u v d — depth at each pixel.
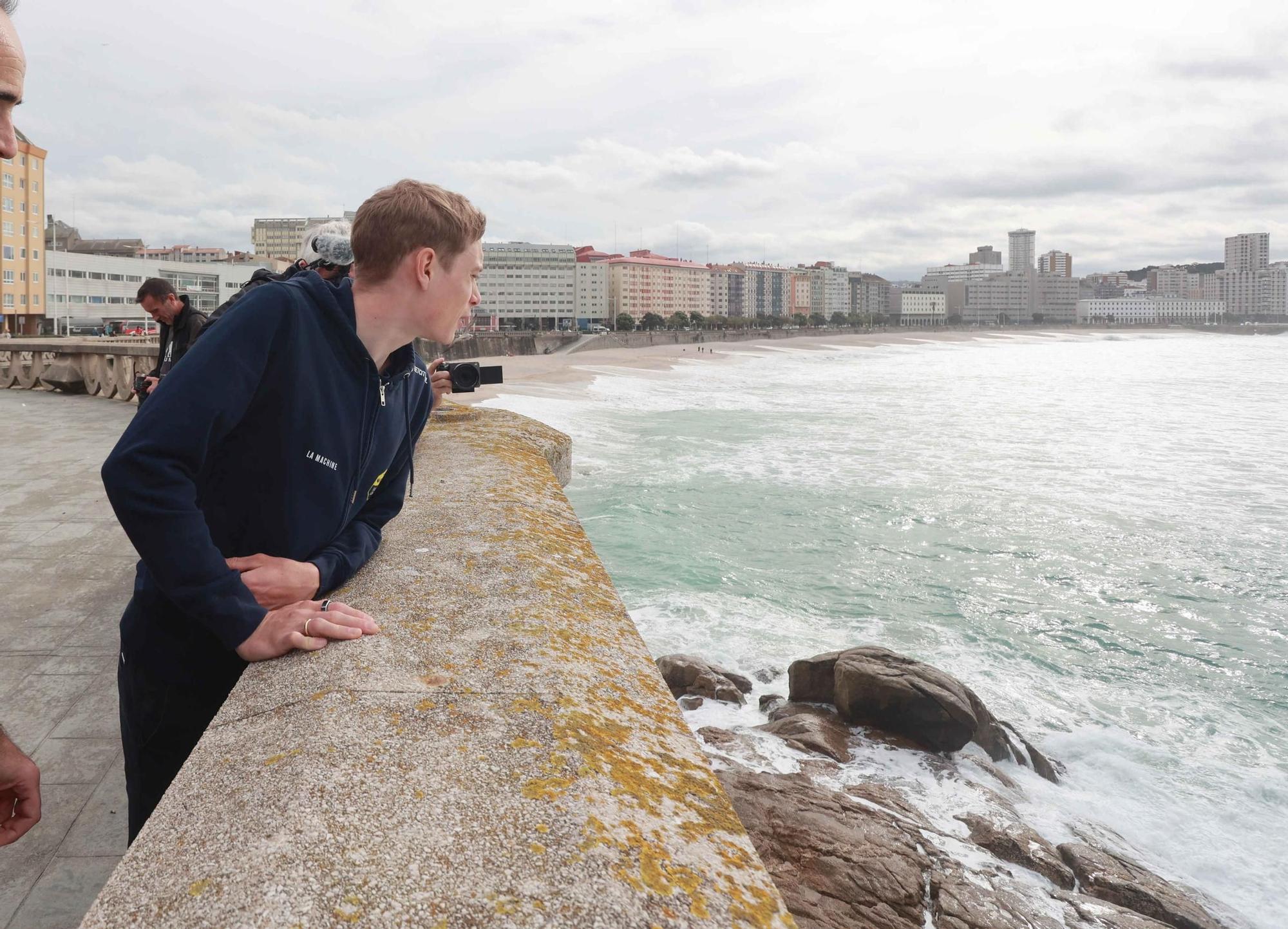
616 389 59.09
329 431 1.43
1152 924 5.58
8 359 15.09
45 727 3.10
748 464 26.72
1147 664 11.80
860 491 22.58
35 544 5.32
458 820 0.84
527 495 2.38
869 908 5.08
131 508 1.18
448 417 3.94
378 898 0.72
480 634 1.33
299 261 2.36
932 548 17.12
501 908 0.72
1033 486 23.84
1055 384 68.88
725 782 6.17
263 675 1.20
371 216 1.43
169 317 5.55
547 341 121.88
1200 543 18.05
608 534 17.27
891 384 70.12
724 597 13.41
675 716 1.16
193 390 1.22
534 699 1.11
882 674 8.14
